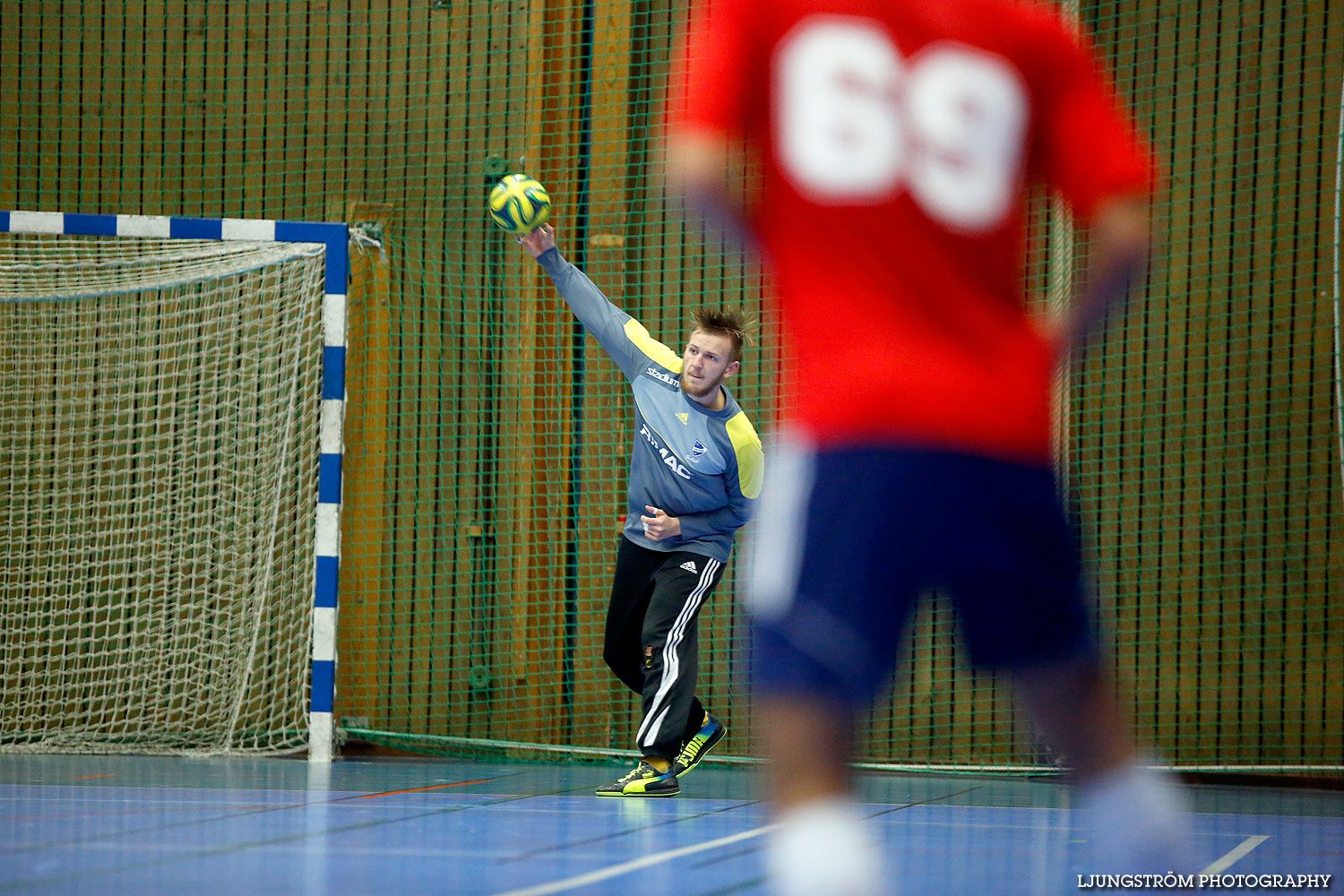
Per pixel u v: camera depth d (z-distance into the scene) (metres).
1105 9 19.14
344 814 11.49
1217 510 18.33
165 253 19.09
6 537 19.66
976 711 18.42
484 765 18.11
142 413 19.83
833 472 4.32
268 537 19.59
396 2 20.42
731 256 19.47
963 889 7.40
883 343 4.39
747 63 4.59
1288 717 17.88
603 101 19.97
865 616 4.25
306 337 19.92
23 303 19.80
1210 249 18.58
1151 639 18.41
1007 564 4.32
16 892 6.91
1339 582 17.80
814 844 4.18
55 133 20.67
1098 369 18.86
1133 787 4.59
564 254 19.91
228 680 19.42
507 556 19.75
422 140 20.31
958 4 4.73
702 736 15.41
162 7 20.72
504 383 19.95
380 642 19.83
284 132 20.59
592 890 7.23
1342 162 17.64
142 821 10.70
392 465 20.00
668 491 14.04
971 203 4.54
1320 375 18.08
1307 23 18.36
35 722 19.38
